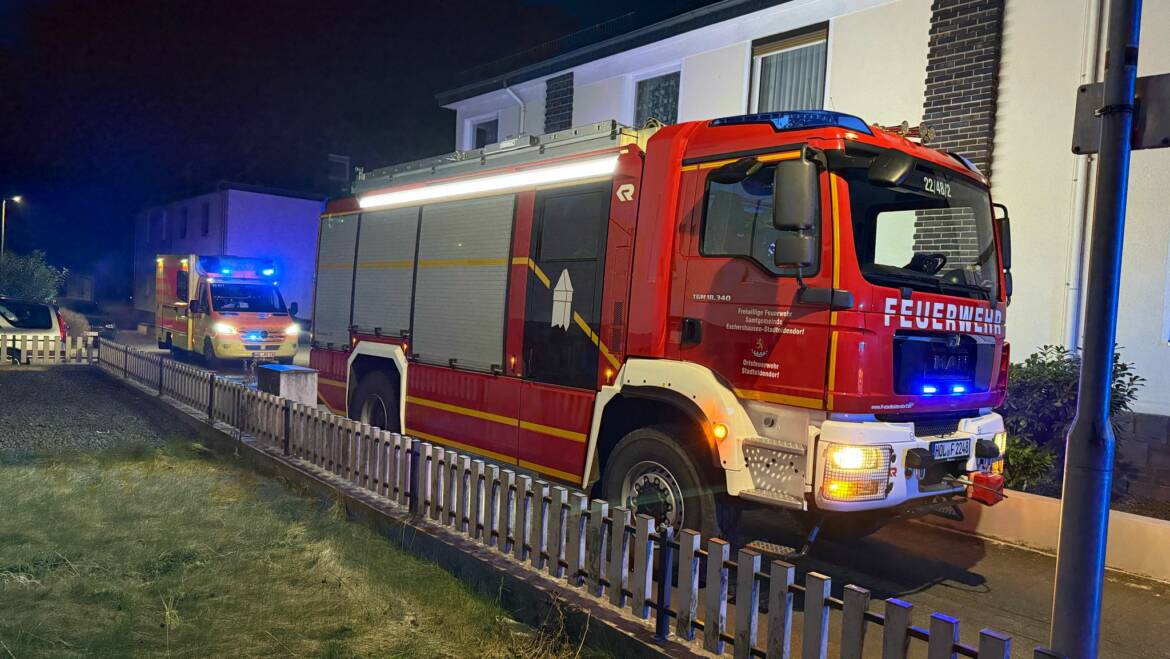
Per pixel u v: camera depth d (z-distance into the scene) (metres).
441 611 4.38
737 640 3.46
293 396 8.91
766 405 4.77
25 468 7.16
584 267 5.96
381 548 5.37
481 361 6.87
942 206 5.38
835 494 4.35
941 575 5.54
